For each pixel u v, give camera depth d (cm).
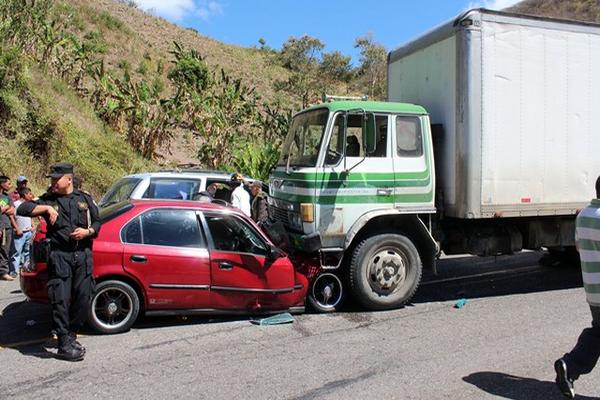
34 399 442
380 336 616
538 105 774
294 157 770
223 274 639
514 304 764
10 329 629
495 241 823
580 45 802
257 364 525
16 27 1873
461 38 730
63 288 528
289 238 737
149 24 3884
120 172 1633
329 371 507
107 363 524
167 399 445
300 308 696
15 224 916
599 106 820
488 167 744
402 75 873
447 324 665
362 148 712
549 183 786
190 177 916
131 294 612
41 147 1473
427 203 744
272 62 4466
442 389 465
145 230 623
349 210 706
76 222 531
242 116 2142
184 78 2467
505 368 514
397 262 734
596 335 427
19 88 1490
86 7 3272
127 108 1867
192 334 618
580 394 454
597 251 424
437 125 779
